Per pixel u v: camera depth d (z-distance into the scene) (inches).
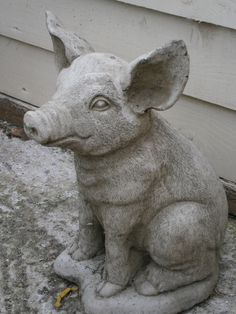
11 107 117.0
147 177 65.1
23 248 87.2
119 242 70.0
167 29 88.7
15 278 81.7
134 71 58.5
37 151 110.0
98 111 59.7
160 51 57.0
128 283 75.0
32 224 92.1
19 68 114.0
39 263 84.4
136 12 90.8
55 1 100.5
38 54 109.3
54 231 90.4
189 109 93.0
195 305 76.8
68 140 59.9
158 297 73.5
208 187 70.3
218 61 85.7
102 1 94.1
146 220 69.3
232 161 92.4
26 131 58.3
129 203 66.2
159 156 65.4
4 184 101.6
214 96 88.6
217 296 78.7
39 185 101.3
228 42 83.4
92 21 97.5
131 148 63.9
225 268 83.4
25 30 107.7
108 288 73.6
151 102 60.8
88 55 62.3
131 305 72.7
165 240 68.9
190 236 69.0
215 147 93.4
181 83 58.8
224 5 80.4
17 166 106.2
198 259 72.2
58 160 107.5
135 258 75.0
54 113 57.8
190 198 69.1
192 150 69.6
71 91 59.5
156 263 73.5
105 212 68.2
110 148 61.9
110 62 61.1
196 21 84.7
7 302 78.1
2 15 109.7
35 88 113.8
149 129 64.7
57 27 65.3
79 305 77.4
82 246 79.1
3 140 113.3
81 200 74.7
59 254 85.8
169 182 67.5
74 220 92.7
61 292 79.0
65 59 67.1
